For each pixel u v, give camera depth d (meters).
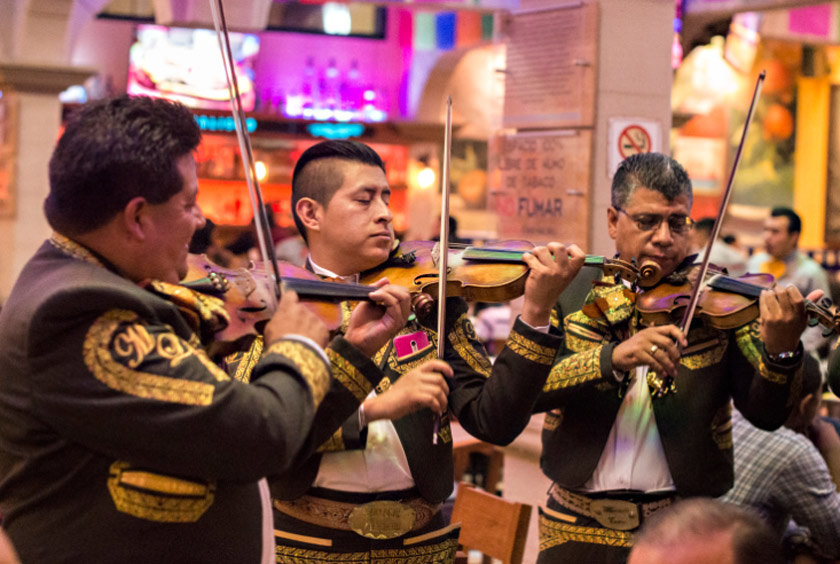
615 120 4.19
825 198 11.47
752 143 11.22
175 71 9.82
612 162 4.18
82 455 1.36
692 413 2.18
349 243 2.08
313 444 1.62
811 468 2.57
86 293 1.31
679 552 1.11
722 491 2.22
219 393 1.34
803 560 2.65
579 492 2.27
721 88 11.05
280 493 1.93
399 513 1.92
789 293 2.02
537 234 4.36
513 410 1.91
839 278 10.93
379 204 2.11
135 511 1.36
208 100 9.91
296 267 2.01
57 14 8.00
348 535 1.94
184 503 1.38
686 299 2.17
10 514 1.40
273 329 1.48
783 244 6.83
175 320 1.41
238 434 1.34
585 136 4.16
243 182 9.95
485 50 10.49
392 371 2.01
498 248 2.14
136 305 1.35
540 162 4.34
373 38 10.40
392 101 10.50
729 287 2.19
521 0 4.45
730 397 2.26
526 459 4.00
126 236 1.40
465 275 2.05
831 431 2.92
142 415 1.32
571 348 2.30
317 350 1.45
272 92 10.20
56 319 1.31
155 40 9.77
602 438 2.21
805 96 11.35
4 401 1.37
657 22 4.27
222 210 9.95
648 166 2.24
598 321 2.30
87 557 1.36
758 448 2.60
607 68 4.18
